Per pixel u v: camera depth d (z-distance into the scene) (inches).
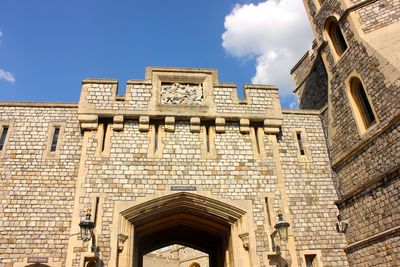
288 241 493.4
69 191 510.6
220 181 524.4
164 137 544.1
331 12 597.3
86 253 448.5
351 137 534.0
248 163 541.6
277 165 546.0
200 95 581.0
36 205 497.0
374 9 531.8
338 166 557.0
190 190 511.5
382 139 467.2
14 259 462.0
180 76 587.8
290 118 610.9
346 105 552.1
